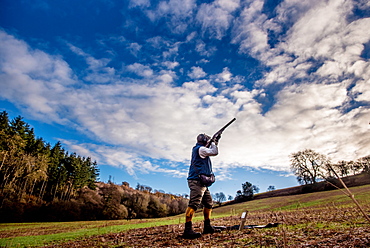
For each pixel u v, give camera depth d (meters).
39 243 8.45
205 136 6.00
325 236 4.04
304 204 25.20
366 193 25.72
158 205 64.56
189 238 5.36
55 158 65.25
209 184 5.61
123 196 63.09
